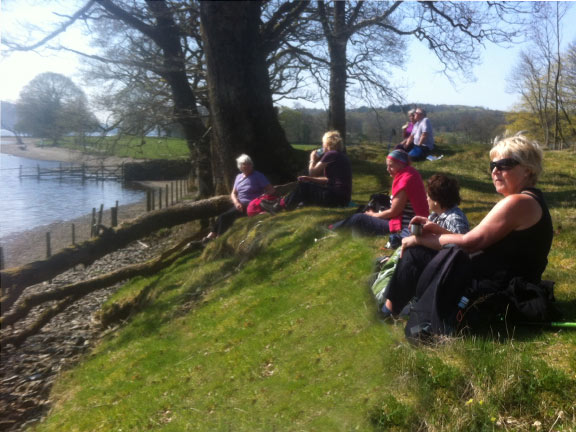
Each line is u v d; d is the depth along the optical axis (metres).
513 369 2.94
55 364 7.63
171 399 4.61
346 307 4.51
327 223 7.10
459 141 30.39
